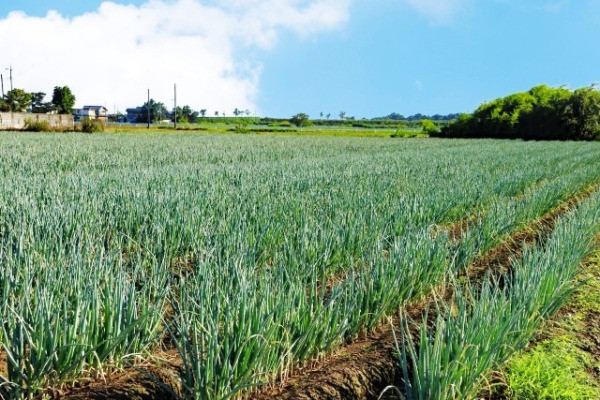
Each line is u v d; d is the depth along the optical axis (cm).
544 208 963
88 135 4022
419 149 2925
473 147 3095
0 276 409
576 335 434
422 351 297
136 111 12644
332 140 4291
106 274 339
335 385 332
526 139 5488
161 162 1788
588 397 341
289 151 2536
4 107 6956
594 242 711
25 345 307
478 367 309
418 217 730
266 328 315
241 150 2536
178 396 301
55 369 305
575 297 516
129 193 735
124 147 2442
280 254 442
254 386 315
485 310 334
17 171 1288
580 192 1371
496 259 647
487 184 1080
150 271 500
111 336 325
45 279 357
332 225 560
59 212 582
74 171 1358
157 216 602
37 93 8344
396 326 427
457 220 878
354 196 816
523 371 351
